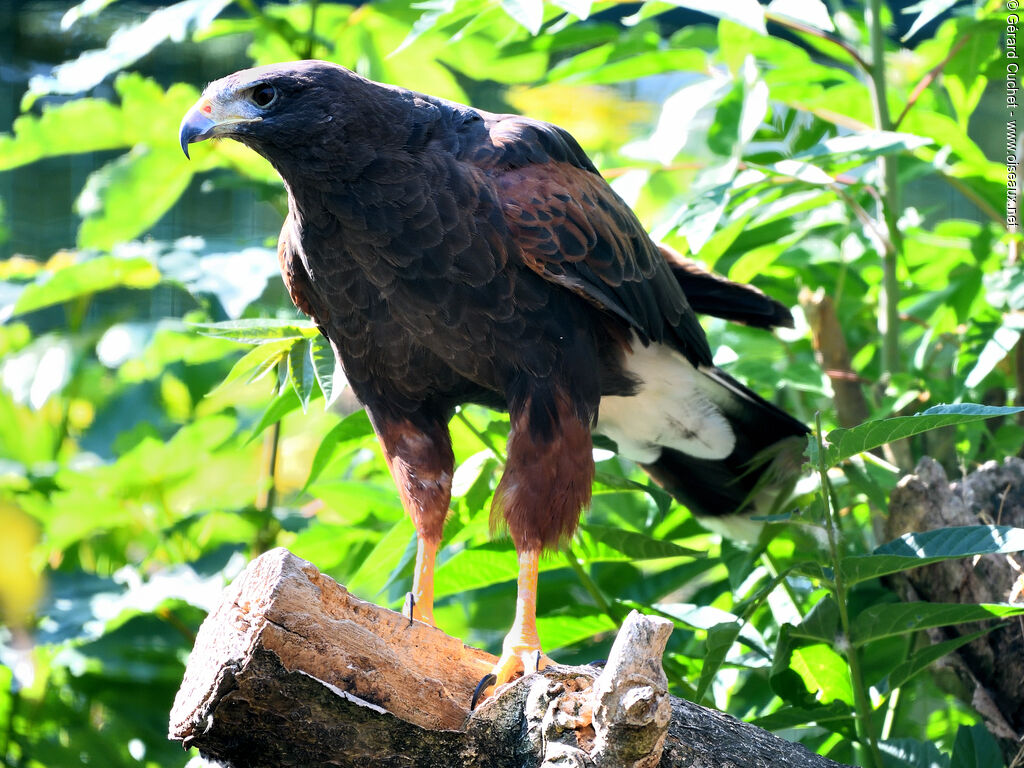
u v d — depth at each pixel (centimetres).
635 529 898
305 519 988
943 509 715
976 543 590
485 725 487
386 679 481
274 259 877
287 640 459
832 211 962
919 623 627
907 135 720
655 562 959
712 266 868
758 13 613
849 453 597
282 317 952
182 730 482
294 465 1277
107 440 1111
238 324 699
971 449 824
